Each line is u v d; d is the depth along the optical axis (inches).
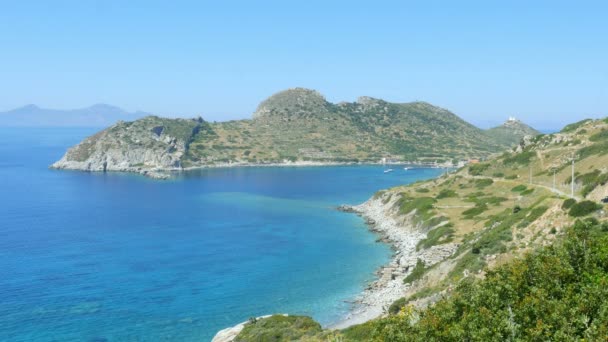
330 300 3486.7
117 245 5118.1
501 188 6058.1
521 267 1711.4
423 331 1437.0
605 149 5383.9
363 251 4852.4
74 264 4370.1
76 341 2824.8
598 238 1878.7
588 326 1296.8
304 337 2321.6
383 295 3496.6
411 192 7017.7
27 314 3196.4
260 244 5187.0
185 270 4222.4
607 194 3107.8
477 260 2881.4
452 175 7795.3
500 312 1406.3
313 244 5177.2
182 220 6584.6
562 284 1583.4
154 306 3378.4
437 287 2908.5
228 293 3646.7
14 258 4544.8
